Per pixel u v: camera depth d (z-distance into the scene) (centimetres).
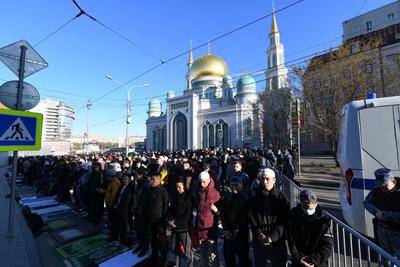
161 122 6228
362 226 432
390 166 423
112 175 640
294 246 299
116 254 507
